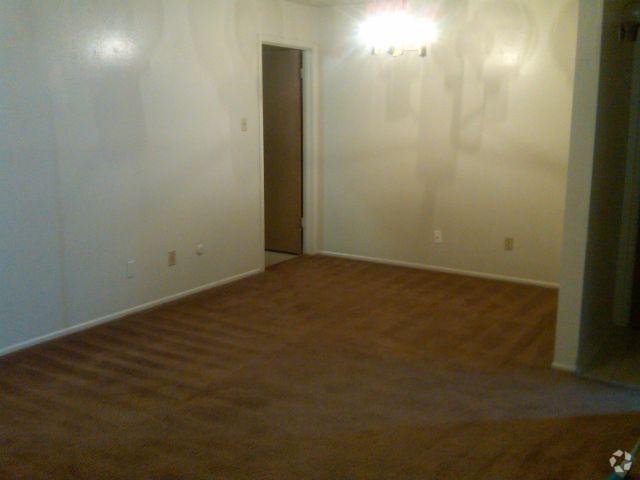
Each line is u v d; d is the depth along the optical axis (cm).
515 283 518
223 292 487
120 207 420
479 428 273
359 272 552
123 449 256
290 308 446
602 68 311
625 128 383
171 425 276
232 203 511
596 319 364
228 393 308
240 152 512
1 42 341
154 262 449
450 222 546
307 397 304
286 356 356
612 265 395
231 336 390
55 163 376
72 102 381
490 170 519
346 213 603
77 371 335
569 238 324
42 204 371
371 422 279
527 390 312
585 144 313
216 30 477
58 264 385
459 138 528
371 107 569
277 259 602
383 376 329
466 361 350
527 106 493
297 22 558
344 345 374
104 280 414
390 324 412
